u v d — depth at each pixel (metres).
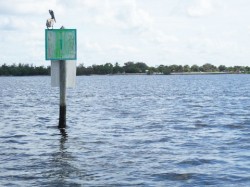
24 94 67.12
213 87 93.56
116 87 99.75
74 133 22.06
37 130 23.36
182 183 12.16
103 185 11.90
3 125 25.81
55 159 15.31
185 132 22.48
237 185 11.96
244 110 36.09
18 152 16.75
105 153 16.42
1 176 12.82
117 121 27.88
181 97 57.50
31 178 12.60
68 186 11.80
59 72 22.08
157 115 32.03
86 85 116.81
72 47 21.48
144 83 133.50
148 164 14.44
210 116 31.06
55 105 42.91
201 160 15.07
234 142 18.98
